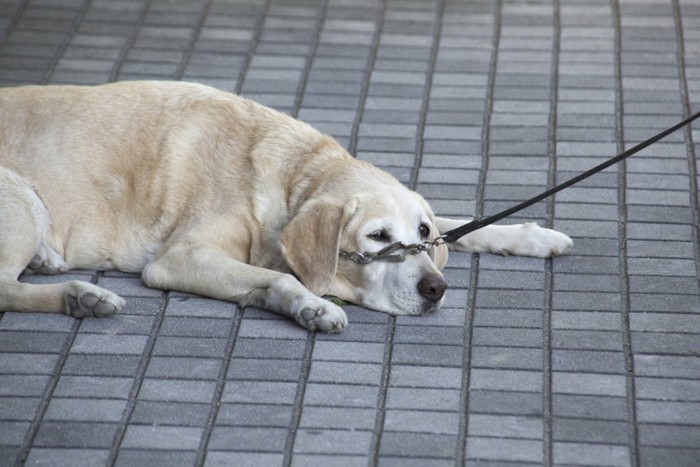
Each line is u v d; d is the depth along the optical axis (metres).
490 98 12.61
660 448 7.08
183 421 7.38
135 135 9.38
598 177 10.95
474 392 7.68
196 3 14.96
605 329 8.50
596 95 12.60
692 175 10.93
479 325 8.59
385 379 7.87
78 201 9.29
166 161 9.29
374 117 12.19
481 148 11.56
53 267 9.28
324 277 8.57
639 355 8.12
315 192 8.91
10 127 9.34
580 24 14.32
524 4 14.95
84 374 7.91
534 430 7.26
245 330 8.47
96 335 8.41
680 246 9.75
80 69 13.04
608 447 7.09
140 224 9.32
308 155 9.24
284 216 9.05
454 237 9.12
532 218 10.29
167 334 8.43
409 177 11.02
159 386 7.77
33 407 7.53
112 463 6.97
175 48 13.70
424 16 14.69
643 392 7.68
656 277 9.26
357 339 8.36
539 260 9.59
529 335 8.43
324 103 12.48
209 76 13.02
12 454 7.07
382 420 7.39
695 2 14.70
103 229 9.35
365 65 13.40
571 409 7.50
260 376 7.89
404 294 8.60
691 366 7.97
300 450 7.06
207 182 9.24
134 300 8.93
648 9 14.61
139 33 14.05
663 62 13.27
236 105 9.65
